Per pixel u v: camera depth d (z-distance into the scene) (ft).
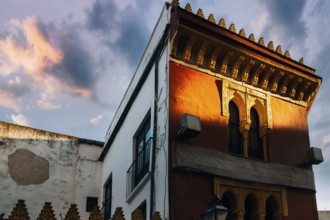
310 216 38.78
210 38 38.29
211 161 35.53
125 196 45.27
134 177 43.37
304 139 42.70
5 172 52.90
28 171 54.49
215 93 38.86
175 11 37.42
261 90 41.75
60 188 55.93
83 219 55.67
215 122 37.58
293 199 38.65
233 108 40.47
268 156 39.45
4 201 51.55
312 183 40.40
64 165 57.47
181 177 33.68
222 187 35.22
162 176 34.35
